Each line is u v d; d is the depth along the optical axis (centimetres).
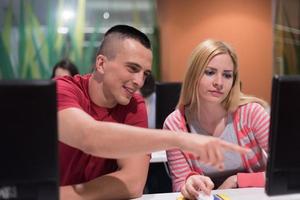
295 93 79
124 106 124
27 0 365
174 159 140
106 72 111
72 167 117
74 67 284
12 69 366
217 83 138
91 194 108
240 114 145
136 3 377
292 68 390
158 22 374
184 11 352
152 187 214
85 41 376
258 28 352
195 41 352
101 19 378
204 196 111
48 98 71
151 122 243
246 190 122
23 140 71
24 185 73
